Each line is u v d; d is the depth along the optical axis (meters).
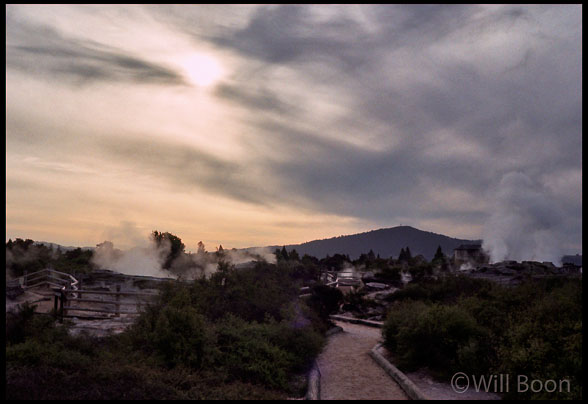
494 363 11.16
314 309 20.33
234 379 10.96
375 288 35.12
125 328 14.79
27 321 11.72
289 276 20.22
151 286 24.98
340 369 13.45
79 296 22.22
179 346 11.44
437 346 12.66
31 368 9.24
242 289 16.95
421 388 10.91
